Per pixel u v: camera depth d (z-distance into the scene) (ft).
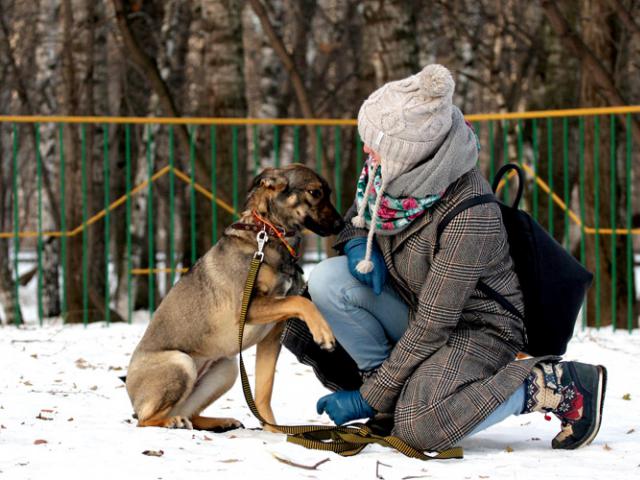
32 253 94.94
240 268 16.20
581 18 39.45
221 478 12.16
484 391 13.52
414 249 14.11
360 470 12.67
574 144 44.29
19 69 60.03
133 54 40.88
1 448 13.67
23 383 21.75
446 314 13.70
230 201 43.32
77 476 12.17
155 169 56.29
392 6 39.09
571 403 14.10
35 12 59.00
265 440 14.89
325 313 15.29
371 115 13.66
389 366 14.15
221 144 43.68
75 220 47.65
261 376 16.78
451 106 13.53
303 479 12.13
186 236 58.90
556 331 14.56
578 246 46.55
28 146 69.05
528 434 16.17
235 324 16.20
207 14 44.01
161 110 56.08
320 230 16.83
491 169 33.86
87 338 29.53
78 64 53.11
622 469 13.00
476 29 58.44
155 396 15.88
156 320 16.79
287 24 70.28
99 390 21.27
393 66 39.11
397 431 13.87
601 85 33.47
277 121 32.71
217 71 43.73
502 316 14.29
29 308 65.16
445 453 13.58
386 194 14.05
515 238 14.67
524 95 59.31
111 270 68.44
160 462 12.91
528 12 54.95
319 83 65.46
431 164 13.42
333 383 16.05
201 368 16.96
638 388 20.98
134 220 55.52
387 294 15.07
